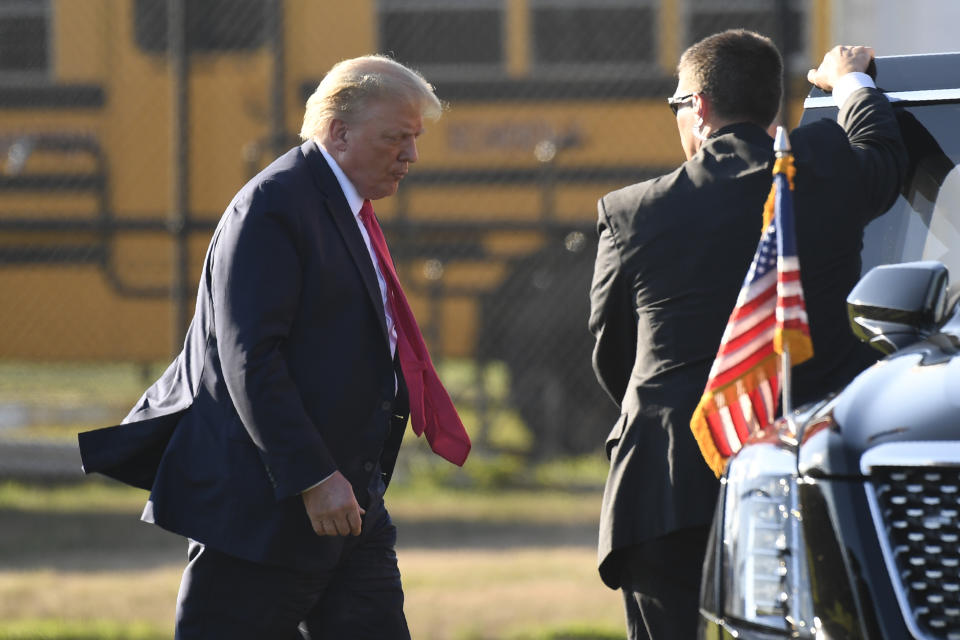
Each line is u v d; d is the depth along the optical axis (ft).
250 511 43.01
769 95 47.26
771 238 42.86
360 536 46.19
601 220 47.24
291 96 133.08
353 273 44.45
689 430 44.45
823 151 45.91
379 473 46.37
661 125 132.67
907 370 38.42
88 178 134.41
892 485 35.32
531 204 133.90
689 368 45.01
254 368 41.83
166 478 43.73
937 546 34.40
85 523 121.39
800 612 36.04
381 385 44.93
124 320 135.13
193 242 132.26
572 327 136.15
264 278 42.52
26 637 78.28
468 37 133.49
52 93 134.82
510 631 79.25
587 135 133.08
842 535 35.42
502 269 135.54
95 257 134.92
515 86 133.28
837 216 45.60
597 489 133.18
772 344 42.80
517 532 115.03
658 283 45.50
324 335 43.98
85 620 83.76
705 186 45.75
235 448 43.19
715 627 38.29
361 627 46.68
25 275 135.64
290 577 43.93
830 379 45.93
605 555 45.60
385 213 134.41
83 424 146.61
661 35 132.16
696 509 44.01
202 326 44.73
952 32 108.68
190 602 44.21
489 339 136.05
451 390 141.49
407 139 45.19
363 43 133.18
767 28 130.41
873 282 42.09
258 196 43.42
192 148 132.98
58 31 135.03
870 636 34.50
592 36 132.77
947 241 49.62
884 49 109.91
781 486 37.29
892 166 46.83
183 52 129.29
